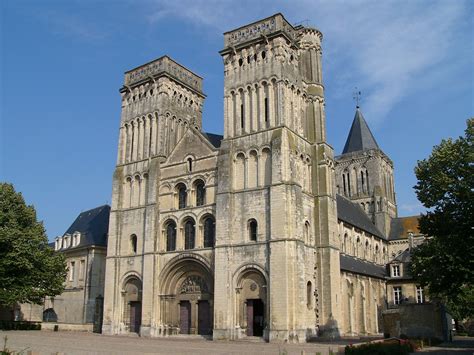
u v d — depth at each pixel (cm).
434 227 4509
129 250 6316
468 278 4275
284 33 5753
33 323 6581
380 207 9675
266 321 4938
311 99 6222
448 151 4447
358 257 7688
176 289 5878
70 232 8800
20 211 6494
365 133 10644
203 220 5756
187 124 6869
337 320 5584
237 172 5612
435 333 5134
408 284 7856
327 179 5938
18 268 6069
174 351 3588
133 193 6506
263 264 5106
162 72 6606
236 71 5966
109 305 6241
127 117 6881
